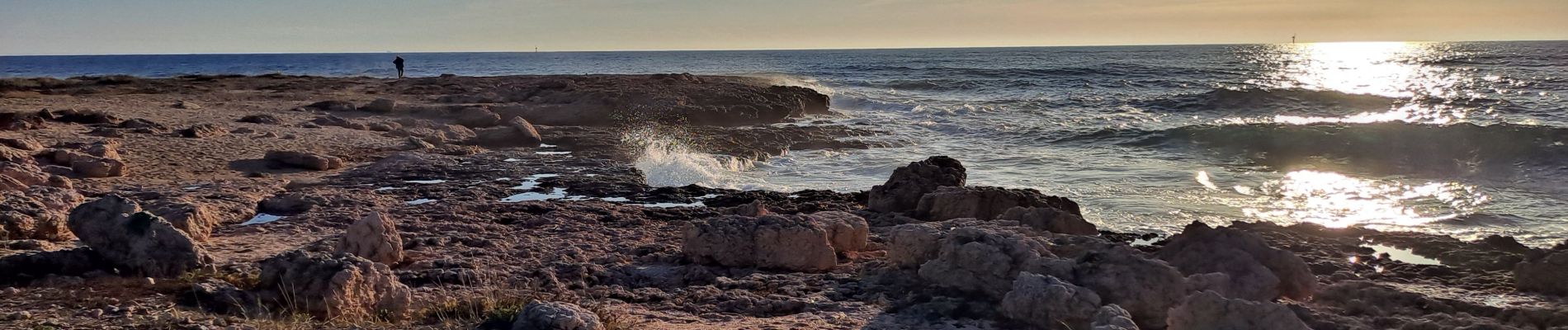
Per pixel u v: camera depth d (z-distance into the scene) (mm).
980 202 11656
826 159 19406
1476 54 97062
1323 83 49438
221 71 91875
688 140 20844
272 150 17391
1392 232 10977
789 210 12984
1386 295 7488
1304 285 7668
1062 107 33281
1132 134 21938
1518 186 15172
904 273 8320
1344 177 16344
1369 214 13195
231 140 19188
